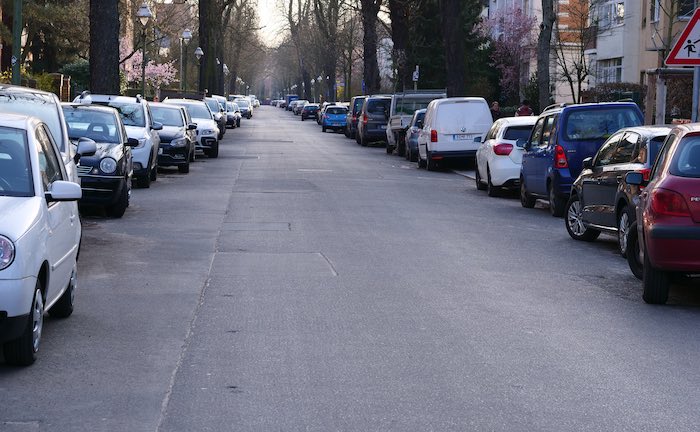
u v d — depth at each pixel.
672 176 13.14
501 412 8.46
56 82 54.62
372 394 8.97
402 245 18.80
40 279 10.40
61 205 11.62
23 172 10.89
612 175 18.58
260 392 9.02
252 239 19.30
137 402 8.70
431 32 74.81
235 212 23.83
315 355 10.41
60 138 16.09
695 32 18.52
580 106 24.30
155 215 23.17
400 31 71.44
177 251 17.70
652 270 13.34
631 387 9.31
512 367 9.99
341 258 17.09
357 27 109.19
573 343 11.11
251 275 15.30
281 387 9.19
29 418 8.21
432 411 8.47
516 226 22.53
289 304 13.09
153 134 31.64
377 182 33.53
